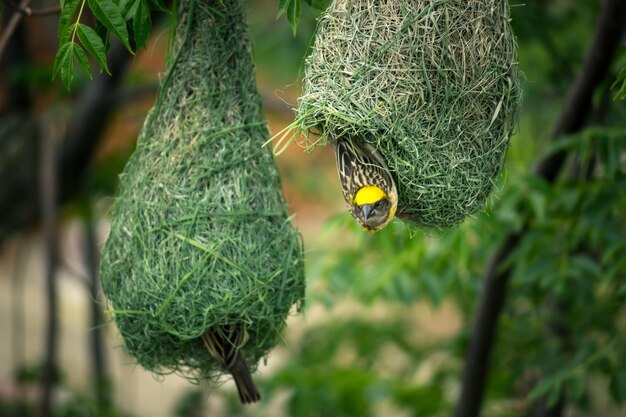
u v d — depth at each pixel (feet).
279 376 41.06
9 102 50.93
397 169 24.59
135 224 26.13
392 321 49.21
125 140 59.88
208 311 25.46
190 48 26.66
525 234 35.55
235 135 26.50
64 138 49.75
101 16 22.50
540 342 37.93
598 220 32.42
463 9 24.18
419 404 41.70
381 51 24.17
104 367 57.31
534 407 41.83
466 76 24.31
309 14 43.45
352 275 39.29
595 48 32.53
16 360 52.54
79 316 85.87
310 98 24.41
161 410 71.41
